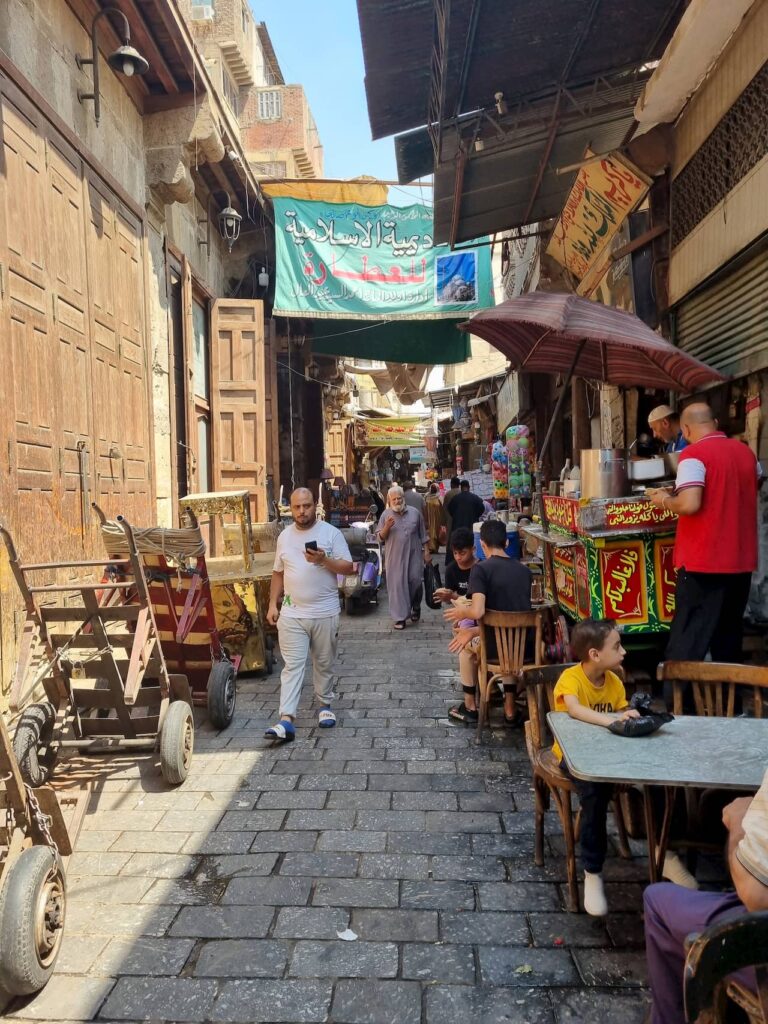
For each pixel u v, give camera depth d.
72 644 4.16
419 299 12.13
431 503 15.57
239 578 6.52
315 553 4.96
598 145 6.99
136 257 8.03
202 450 11.04
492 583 4.86
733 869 1.77
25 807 2.80
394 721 5.31
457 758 4.56
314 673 5.33
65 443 6.00
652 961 2.05
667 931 2.01
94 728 4.45
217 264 12.27
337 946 2.77
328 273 11.98
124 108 7.84
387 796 4.04
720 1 4.52
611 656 3.14
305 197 11.93
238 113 22.95
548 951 2.71
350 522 13.15
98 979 2.62
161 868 3.35
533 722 3.35
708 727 2.77
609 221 6.85
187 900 3.09
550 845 3.48
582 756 2.47
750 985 1.64
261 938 2.83
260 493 11.21
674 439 5.17
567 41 5.64
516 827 3.66
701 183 5.67
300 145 22.94
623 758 2.45
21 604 5.03
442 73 5.79
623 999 2.47
